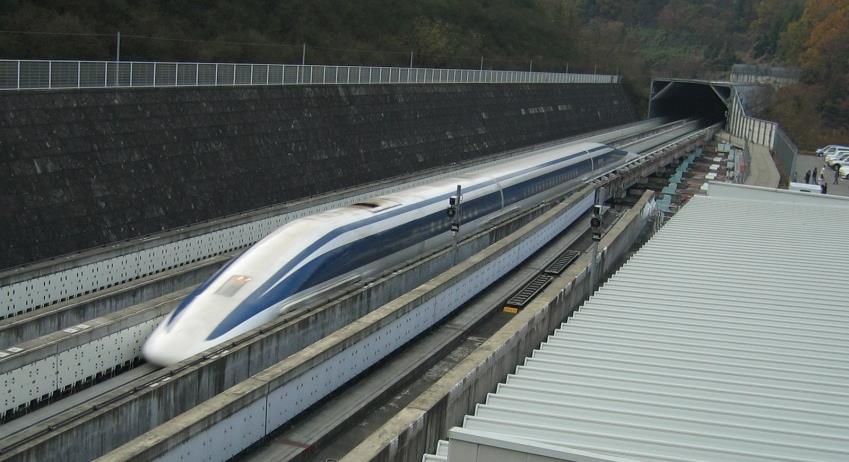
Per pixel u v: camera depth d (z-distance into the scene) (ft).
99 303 80.94
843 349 60.90
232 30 183.73
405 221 103.96
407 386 76.28
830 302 72.08
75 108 105.70
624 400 50.60
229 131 130.82
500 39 311.88
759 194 123.03
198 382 63.67
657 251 88.43
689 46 574.97
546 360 57.06
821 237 96.68
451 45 264.93
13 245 92.73
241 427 56.95
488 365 61.26
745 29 590.96
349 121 163.02
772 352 59.93
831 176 219.00
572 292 86.12
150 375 61.87
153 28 161.48
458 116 208.13
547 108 270.87
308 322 76.64
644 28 607.37
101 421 54.80
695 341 61.62
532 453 37.86
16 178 95.55
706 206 114.62
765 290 75.15
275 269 79.56
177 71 124.47
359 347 71.87
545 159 166.71
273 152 139.13
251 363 69.41
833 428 47.55
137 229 109.29
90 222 103.09
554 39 355.36
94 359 71.00
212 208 122.72
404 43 245.04
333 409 67.67
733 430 47.09
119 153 110.22
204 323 71.51
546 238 130.21
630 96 380.99
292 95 148.66
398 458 48.67
